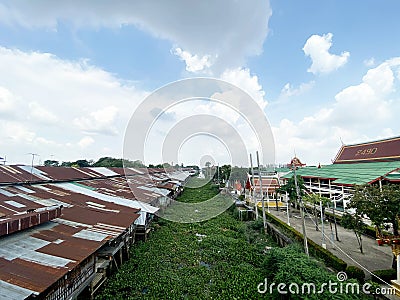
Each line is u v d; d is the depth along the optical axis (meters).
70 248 6.12
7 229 5.62
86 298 7.33
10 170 11.99
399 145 18.27
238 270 9.84
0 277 4.41
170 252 11.73
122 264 10.05
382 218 7.85
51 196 10.56
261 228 15.70
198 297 7.83
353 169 18.95
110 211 10.39
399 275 7.33
